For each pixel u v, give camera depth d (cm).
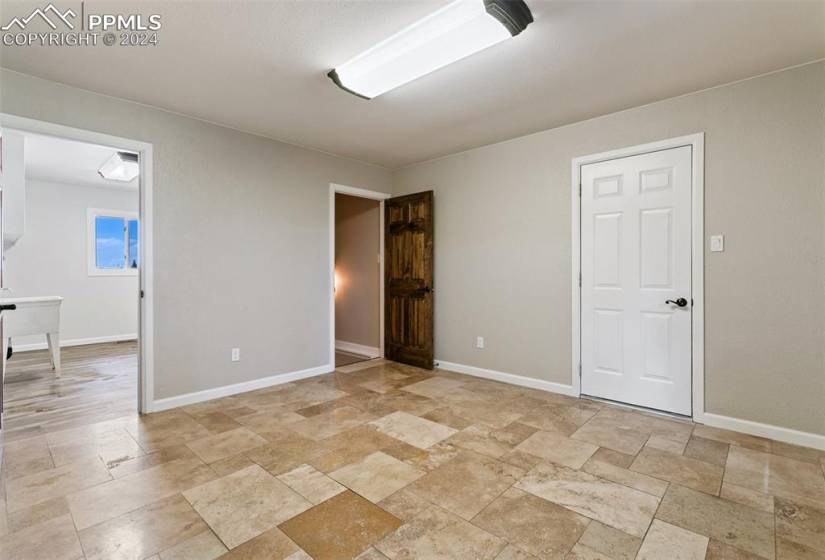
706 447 252
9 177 369
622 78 266
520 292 388
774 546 162
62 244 607
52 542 164
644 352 317
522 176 384
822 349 248
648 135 309
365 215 552
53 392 371
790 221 257
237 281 363
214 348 349
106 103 289
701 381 289
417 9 195
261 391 371
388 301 502
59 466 227
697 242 289
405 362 484
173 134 322
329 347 441
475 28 203
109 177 520
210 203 345
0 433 251
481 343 420
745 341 273
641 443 258
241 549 161
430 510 187
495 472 222
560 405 330
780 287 261
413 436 270
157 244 315
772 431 263
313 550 160
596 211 339
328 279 438
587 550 160
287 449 250
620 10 195
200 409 321
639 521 179
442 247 456
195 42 222
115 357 527
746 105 270
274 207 390
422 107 312
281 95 289
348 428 283
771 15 199
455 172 440
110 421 296
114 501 193
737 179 274
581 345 351
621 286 328
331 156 440
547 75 261
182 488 205
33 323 414
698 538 167
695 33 214
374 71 247
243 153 366
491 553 159
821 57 242
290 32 213
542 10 194
